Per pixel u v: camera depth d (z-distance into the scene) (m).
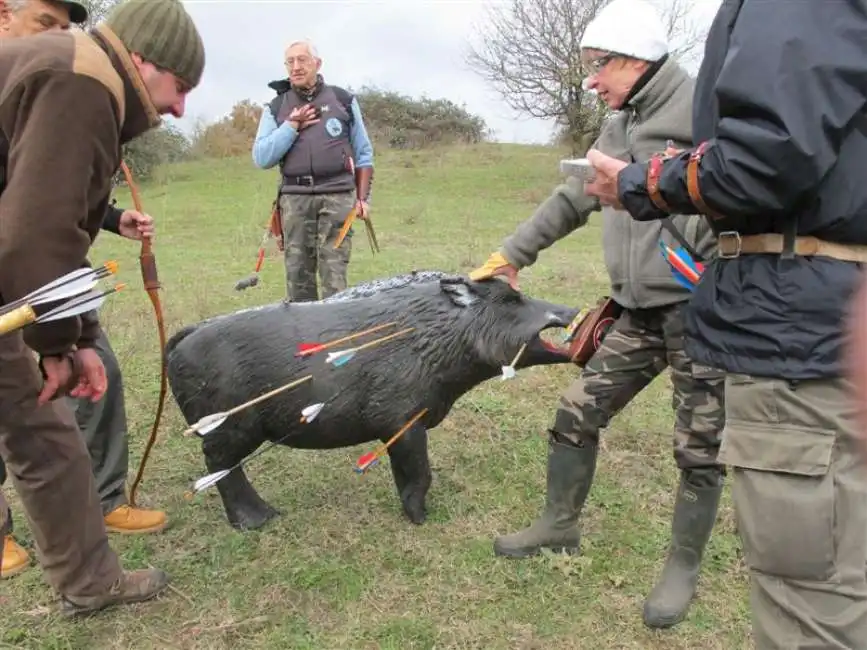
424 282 3.22
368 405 3.07
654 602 2.80
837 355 1.82
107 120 2.08
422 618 2.81
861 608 1.89
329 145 5.01
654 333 2.88
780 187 1.71
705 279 2.01
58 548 2.69
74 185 2.02
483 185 16.69
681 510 2.86
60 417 2.60
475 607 2.87
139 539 3.28
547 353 3.15
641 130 2.64
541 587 2.98
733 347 1.92
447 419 4.44
